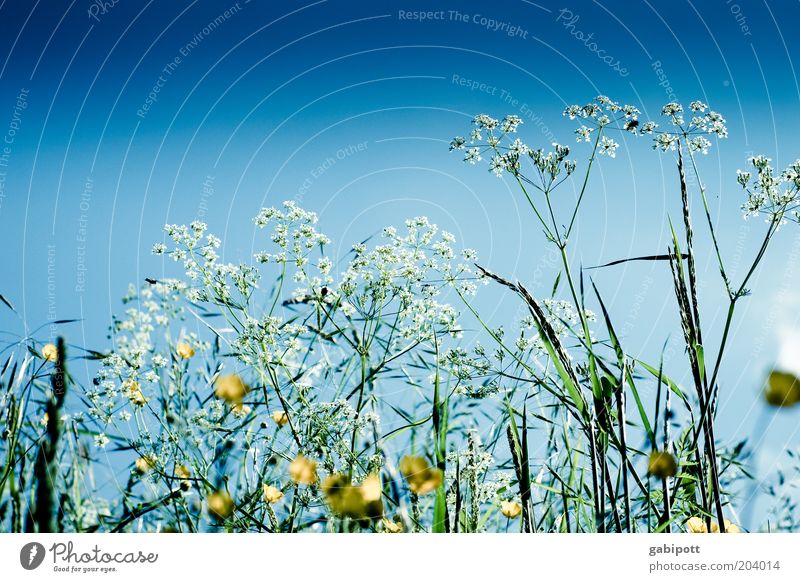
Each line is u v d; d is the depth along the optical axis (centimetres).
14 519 112
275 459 113
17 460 113
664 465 110
